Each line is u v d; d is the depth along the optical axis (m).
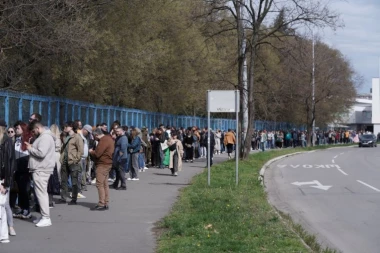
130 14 25.70
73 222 11.86
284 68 50.03
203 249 8.80
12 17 16.89
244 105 32.91
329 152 53.47
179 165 24.12
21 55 19.11
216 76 39.16
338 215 14.19
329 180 23.59
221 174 22.70
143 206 14.36
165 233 10.38
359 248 10.35
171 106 40.34
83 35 19.03
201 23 32.47
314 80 61.41
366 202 16.59
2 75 18.31
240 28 31.06
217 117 59.44
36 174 11.20
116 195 16.61
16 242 9.76
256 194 16.66
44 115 18.88
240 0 30.45
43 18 17.33
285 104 66.25
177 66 35.78
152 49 29.56
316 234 11.64
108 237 10.27
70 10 18.84
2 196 9.71
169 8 32.88
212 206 13.48
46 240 9.95
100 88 25.42
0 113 15.15
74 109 22.06
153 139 28.22
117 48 24.47
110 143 13.68
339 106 77.06
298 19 29.81
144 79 33.12
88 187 18.53
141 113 33.41
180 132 33.56
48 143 11.16
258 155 37.94
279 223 11.47
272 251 8.74
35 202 13.04
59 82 24.20
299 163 35.31
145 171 25.62
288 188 20.61
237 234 10.10
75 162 14.50
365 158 41.97
